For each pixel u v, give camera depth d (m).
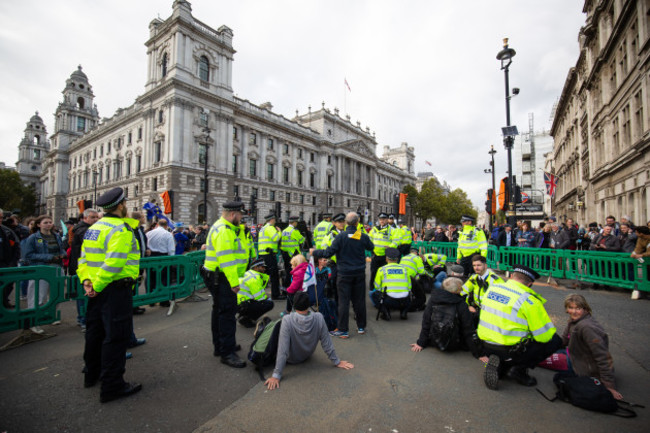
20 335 4.83
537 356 3.50
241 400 3.25
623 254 7.65
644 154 14.38
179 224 10.16
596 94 22.25
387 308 6.17
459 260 8.42
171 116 36.69
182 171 36.66
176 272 6.89
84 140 57.81
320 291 5.98
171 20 37.75
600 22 20.31
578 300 3.70
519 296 3.57
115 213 3.57
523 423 2.85
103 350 3.24
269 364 4.05
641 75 14.29
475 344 4.31
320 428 2.76
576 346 3.63
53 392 3.39
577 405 3.10
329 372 3.89
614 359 4.17
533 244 11.37
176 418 2.93
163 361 4.22
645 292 7.44
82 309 5.48
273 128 50.12
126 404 3.17
